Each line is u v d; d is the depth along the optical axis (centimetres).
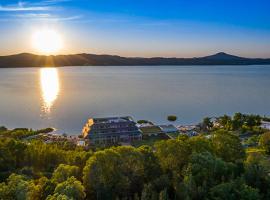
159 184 6625
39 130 18462
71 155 9538
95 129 16100
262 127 19150
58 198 5362
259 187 6725
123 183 6612
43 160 9738
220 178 6869
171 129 18450
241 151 8444
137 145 15588
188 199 5912
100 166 6738
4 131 17600
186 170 6919
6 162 9125
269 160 9494
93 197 6538
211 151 8069
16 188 6003
